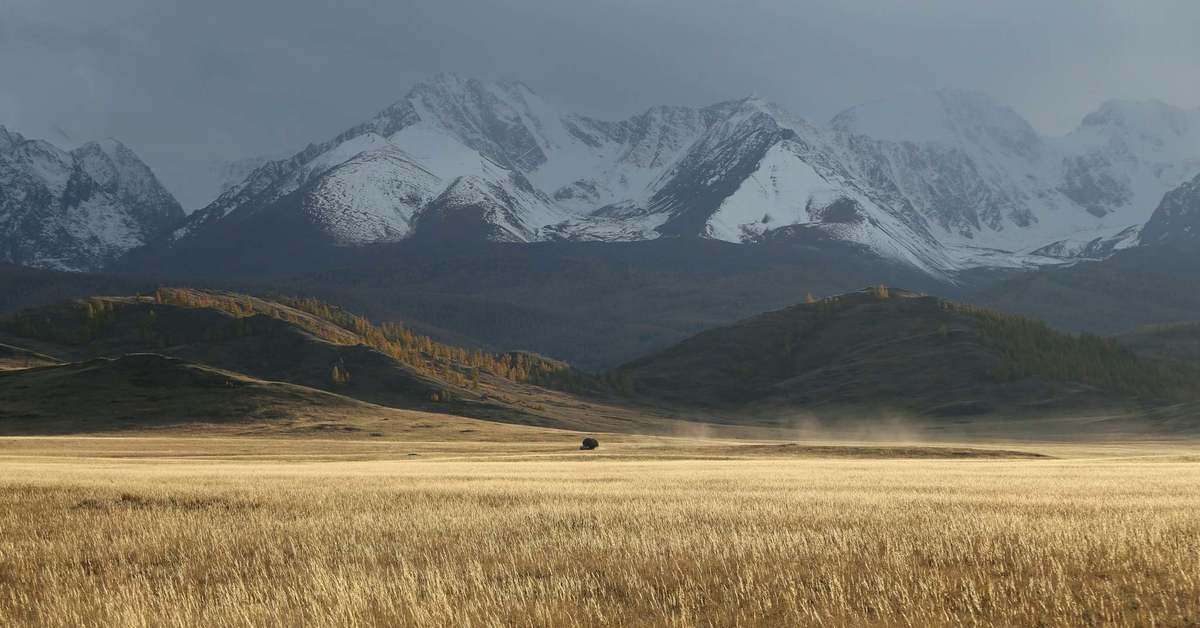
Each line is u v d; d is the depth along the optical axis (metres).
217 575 45.50
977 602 36.81
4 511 67.56
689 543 50.44
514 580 41.94
